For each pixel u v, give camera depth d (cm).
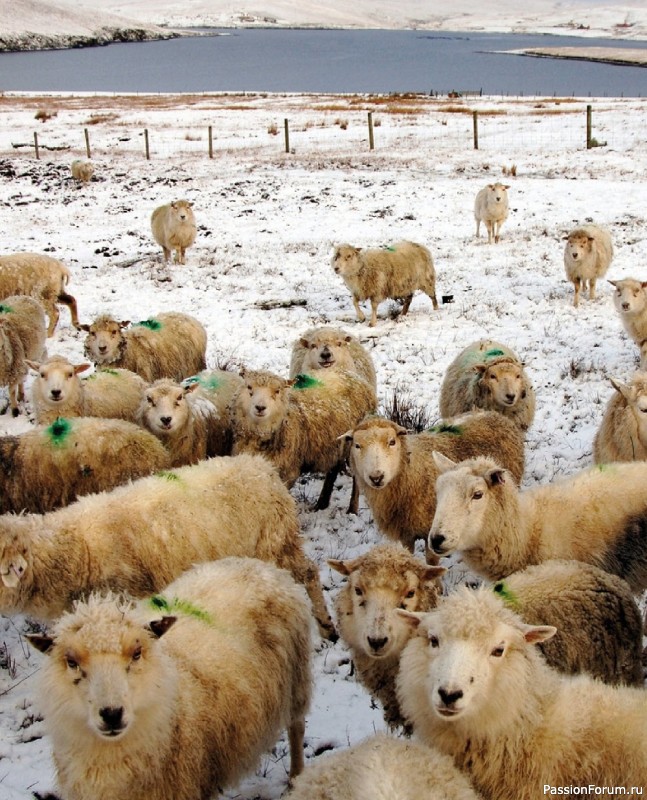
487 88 8525
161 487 595
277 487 625
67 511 582
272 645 472
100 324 1023
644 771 388
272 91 9038
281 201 2672
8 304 1138
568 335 1403
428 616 423
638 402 755
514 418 909
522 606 502
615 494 629
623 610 521
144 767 398
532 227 2202
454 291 1714
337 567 529
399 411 1048
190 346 1117
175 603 469
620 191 2523
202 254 2095
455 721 410
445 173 2978
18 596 554
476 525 598
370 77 11175
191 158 3556
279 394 812
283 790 510
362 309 1641
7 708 576
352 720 565
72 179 3170
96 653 375
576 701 414
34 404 894
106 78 11425
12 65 13975
